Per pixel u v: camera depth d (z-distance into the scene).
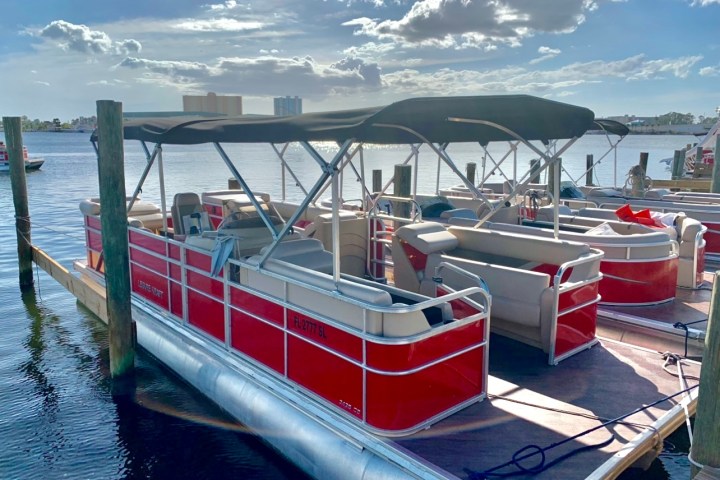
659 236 6.77
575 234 6.95
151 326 6.79
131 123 6.55
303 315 4.57
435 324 4.63
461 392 4.39
